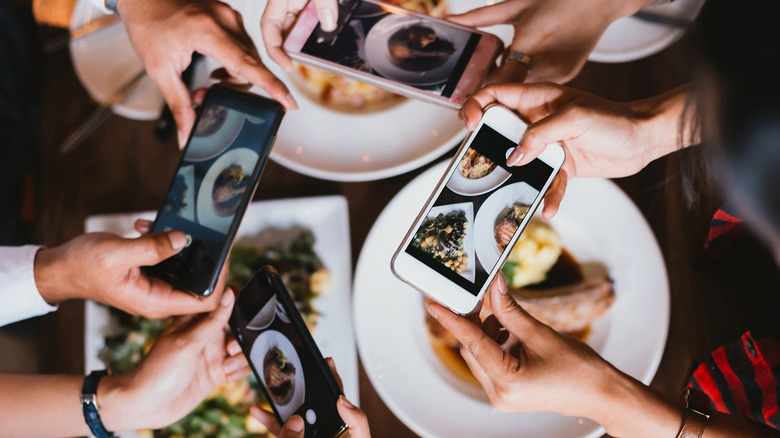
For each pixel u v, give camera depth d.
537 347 0.72
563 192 0.81
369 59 0.86
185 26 0.86
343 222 0.92
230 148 0.83
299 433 0.71
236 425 0.89
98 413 0.79
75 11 1.00
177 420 0.85
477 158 0.74
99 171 0.99
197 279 0.80
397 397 0.83
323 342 0.90
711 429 0.69
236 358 0.88
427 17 0.87
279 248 0.94
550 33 0.91
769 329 0.74
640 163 0.84
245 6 1.01
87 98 1.01
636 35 0.93
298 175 0.97
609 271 0.86
